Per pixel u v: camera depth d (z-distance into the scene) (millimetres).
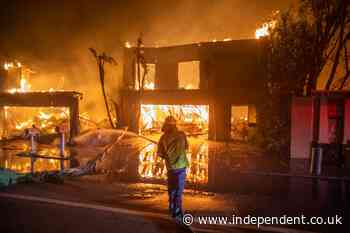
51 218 7191
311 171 13250
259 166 15000
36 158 17078
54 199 8688
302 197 9727
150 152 18938
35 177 11195
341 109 16641
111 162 15750
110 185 10844
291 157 17719
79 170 12930
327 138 16875
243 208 8406
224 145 23328
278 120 21203
